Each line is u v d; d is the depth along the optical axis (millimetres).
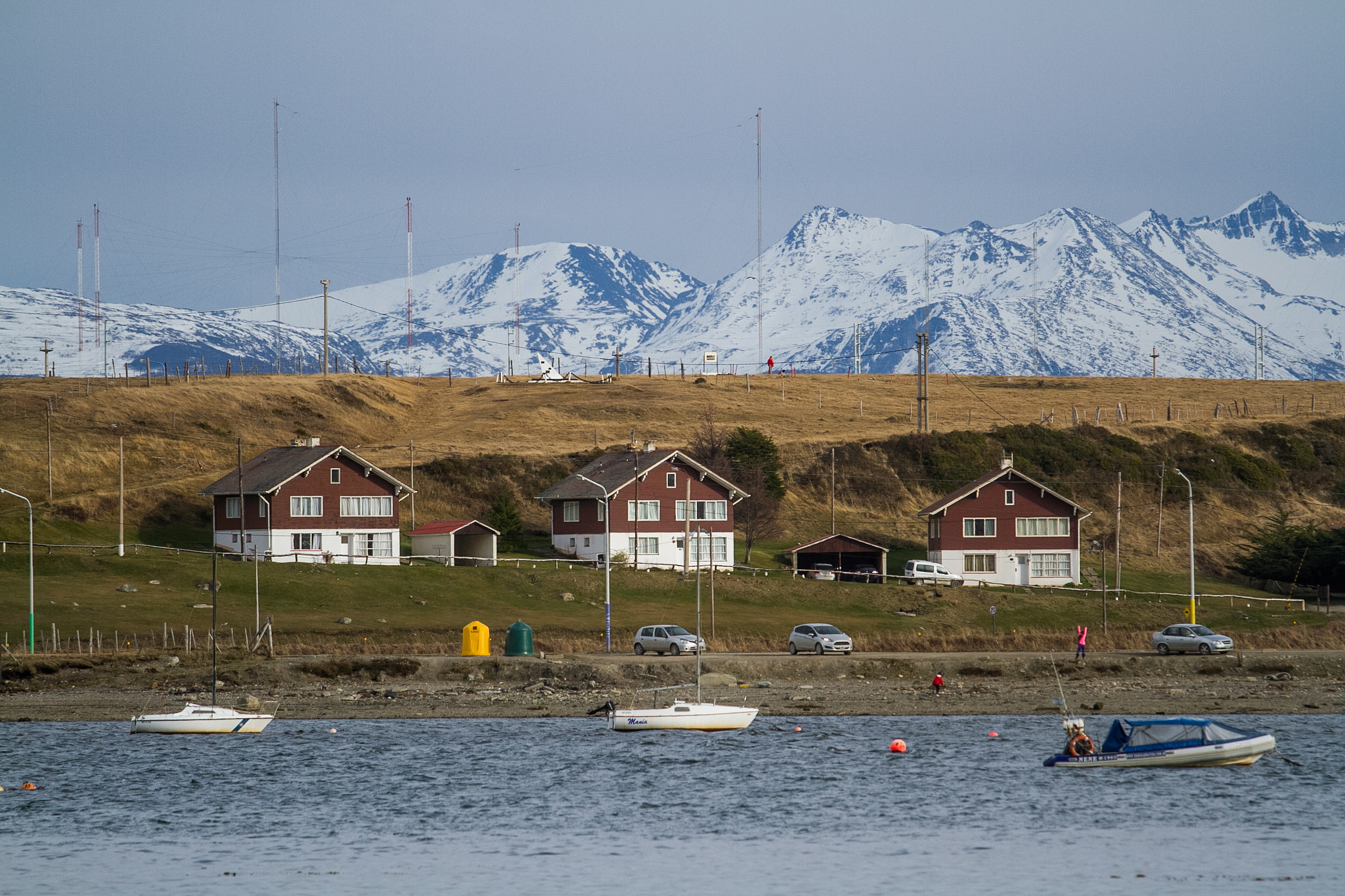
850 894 164625
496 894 165750
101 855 182375
